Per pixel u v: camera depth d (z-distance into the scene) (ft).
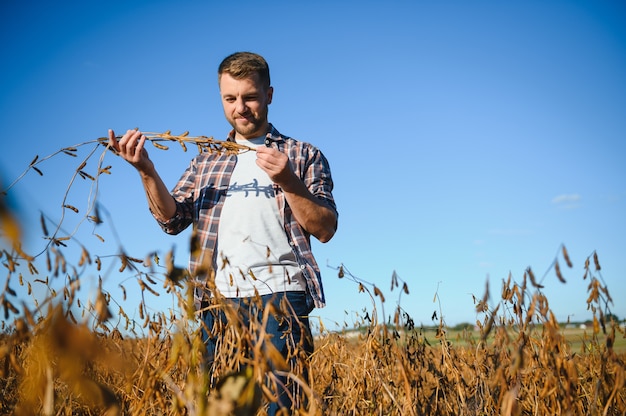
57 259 4.83
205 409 4.99
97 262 5.44
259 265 9.95
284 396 8.29
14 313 4.95
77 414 6.53
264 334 5.70
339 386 9.49
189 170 11.74
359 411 8.22
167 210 10.58
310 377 7.45
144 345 7.55
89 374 6.21
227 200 10.68
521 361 6.21
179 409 5.31
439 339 9.29
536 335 7.52
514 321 7.71
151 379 6.23
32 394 4.45
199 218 10.71
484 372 9.17
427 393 9.91
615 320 6.49
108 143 9.32
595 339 7.62
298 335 9.25
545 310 6.31
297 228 10.48
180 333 5.38
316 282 10.15
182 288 5.59
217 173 11.08
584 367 8.34
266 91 11.28
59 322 3.44
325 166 11.59
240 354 6.84
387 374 8.20
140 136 9.44
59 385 6.97
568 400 6.54
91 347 3.46
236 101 10.95
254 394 5.14
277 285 9.78
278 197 10.57
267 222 10.34
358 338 9.86
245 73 10.86
